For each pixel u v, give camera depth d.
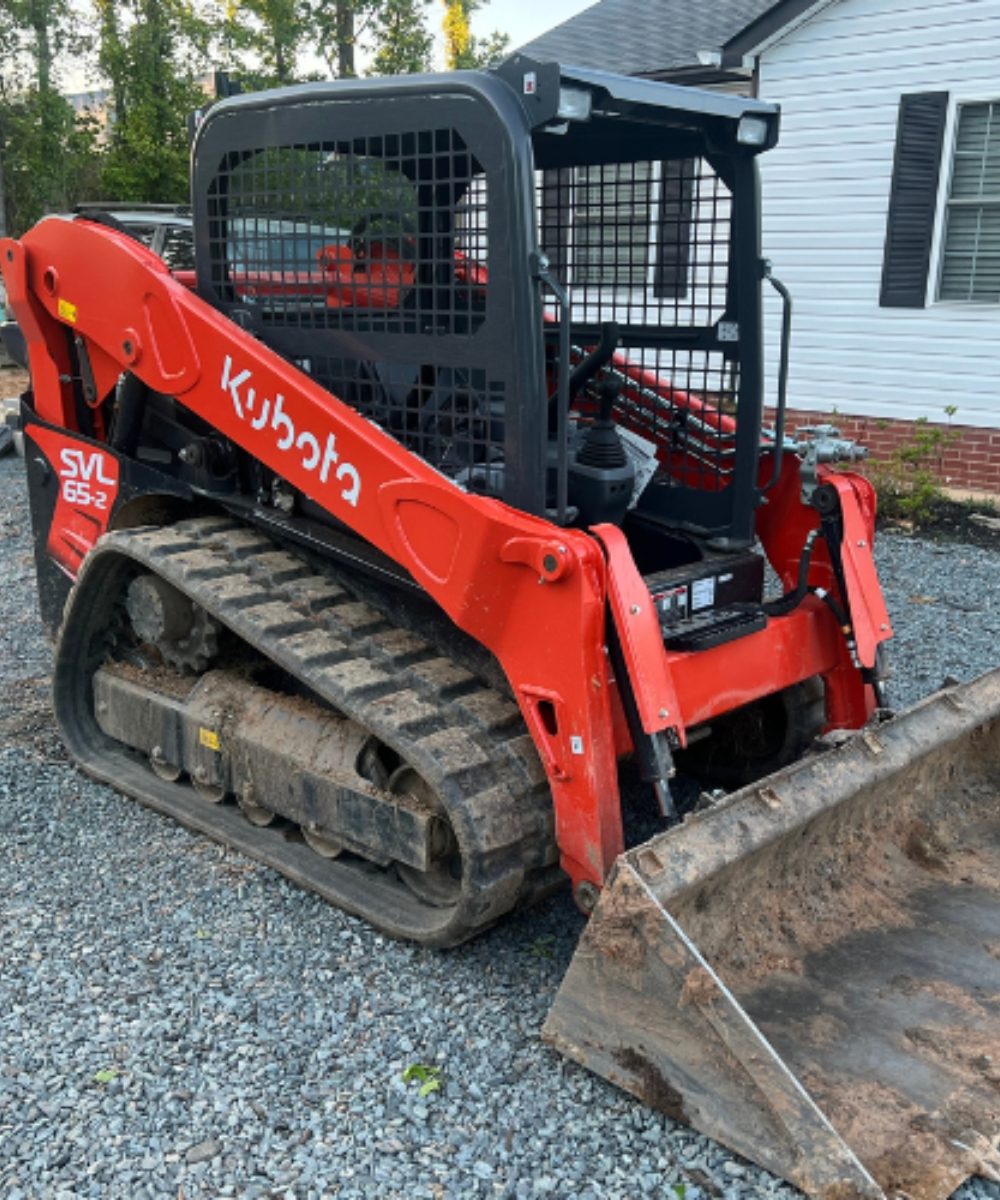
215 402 3.51
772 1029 2.65
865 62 8.39
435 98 2.84
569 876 3.09
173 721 3.90
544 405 2.84
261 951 3.21
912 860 3.32
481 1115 2.59
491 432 3.06
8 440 10.30
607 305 3.90
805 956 2.90
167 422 4.10
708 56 8.95
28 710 4.90
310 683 3.21
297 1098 2.65
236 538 3.80
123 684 4.14
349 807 3.31
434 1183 2.40
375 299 3.19
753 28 8.68
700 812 2.61
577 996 2.59
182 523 3.96
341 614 3.44
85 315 3.93
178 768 4.00
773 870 2.95
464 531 2.88
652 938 2.40
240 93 3.83
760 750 4.03
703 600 3.38
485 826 2.86
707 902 2.73
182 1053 2.80
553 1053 2.79
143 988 3.04
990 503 8.35
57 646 4.25
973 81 8.00
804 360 9.20
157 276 3.60
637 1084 2.53
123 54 16.25
